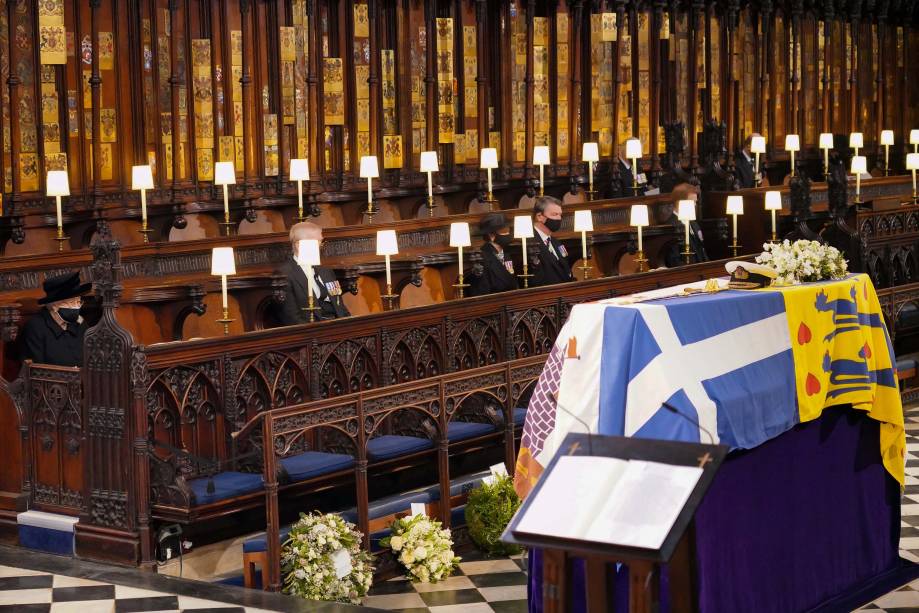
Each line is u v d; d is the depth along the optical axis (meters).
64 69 10.72
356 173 13.41
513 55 15.05
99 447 6.88
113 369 6.79
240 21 12.23
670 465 3.77
